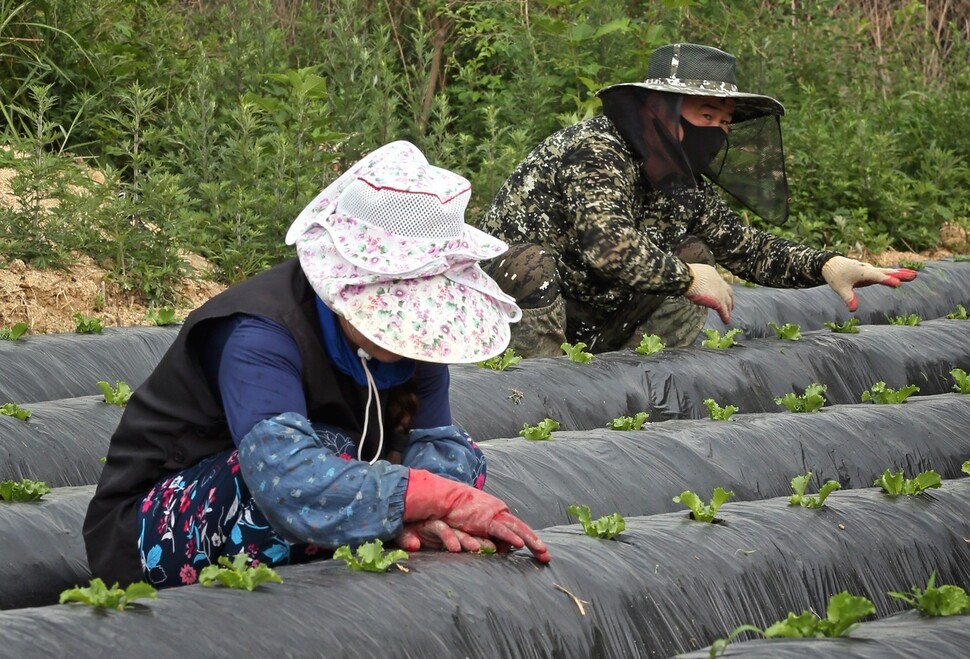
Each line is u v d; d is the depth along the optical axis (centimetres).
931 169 1205
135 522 313
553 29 1051
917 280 918
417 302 286
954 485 428
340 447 307
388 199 288
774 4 1352
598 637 305
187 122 891
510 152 920
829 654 270
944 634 286
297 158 848
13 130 863
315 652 263
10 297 720
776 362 620
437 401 331
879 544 381
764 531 368
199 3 1172
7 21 912
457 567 297
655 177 572
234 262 816
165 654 253
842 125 1195
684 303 641
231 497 305
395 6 1268
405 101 1143
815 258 590
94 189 795
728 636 335
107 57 957
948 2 1576
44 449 471
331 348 298
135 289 774
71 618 258
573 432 486
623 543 342
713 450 480
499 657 284
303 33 1137
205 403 307
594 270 603
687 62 567
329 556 321
